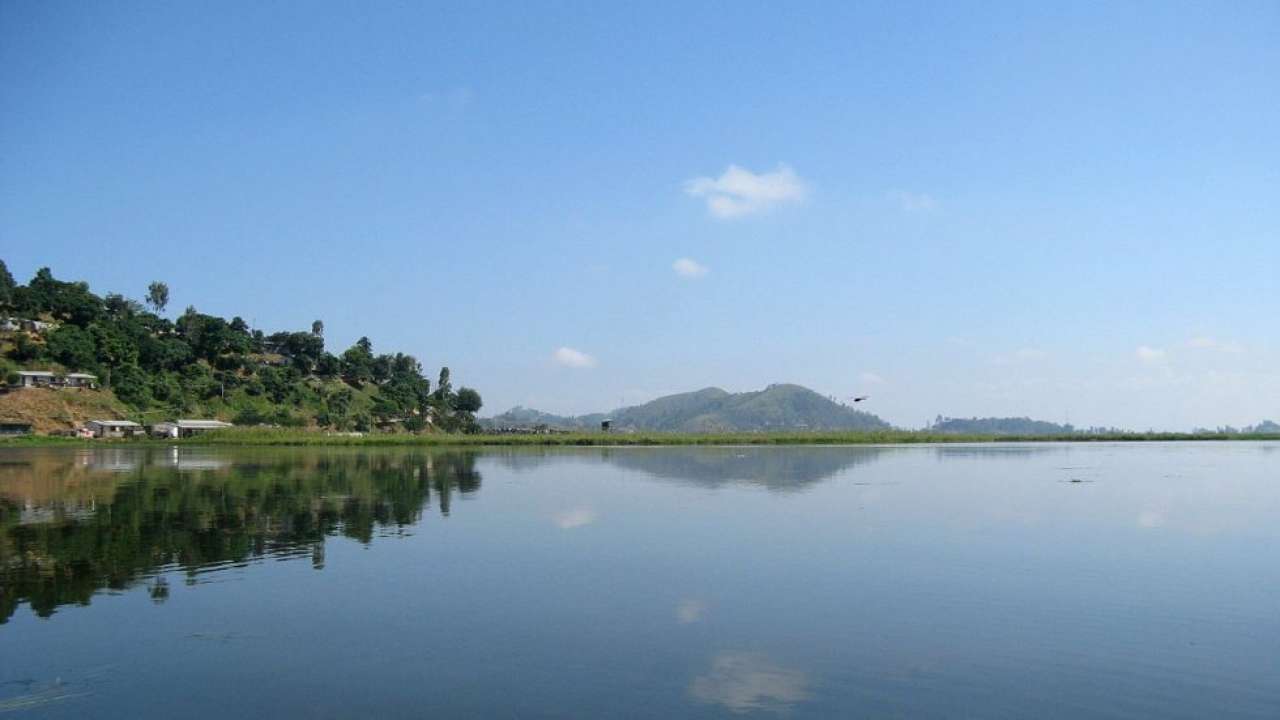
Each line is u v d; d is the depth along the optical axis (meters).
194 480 63.59
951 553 30.75
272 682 17.03
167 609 22.67
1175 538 34.25
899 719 15.10
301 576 26.72
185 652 19.00
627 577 26.61
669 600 23.66
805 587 25.22
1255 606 22.88
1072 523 38.72
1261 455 104.88
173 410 185.75
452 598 23.84
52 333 184.75
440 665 18.06
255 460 94.50
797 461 90.94
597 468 79.12
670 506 45.47
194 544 32.78
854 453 112.81
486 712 15.43
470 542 33.19
